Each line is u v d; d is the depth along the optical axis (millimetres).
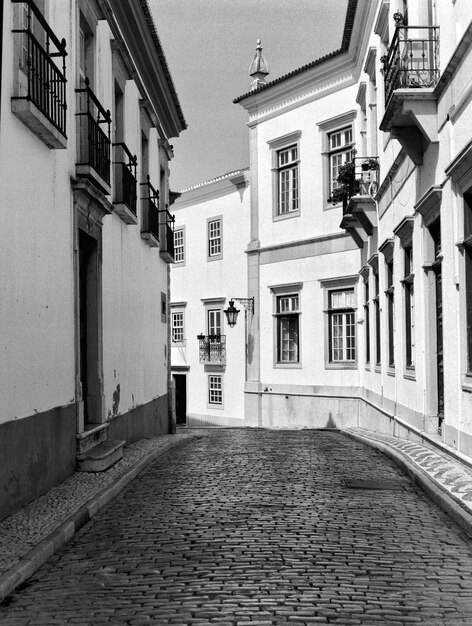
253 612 4406
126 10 12922
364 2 17531
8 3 7004
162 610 4473
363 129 19422
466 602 4609
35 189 7867
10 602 4750
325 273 22031
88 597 4781
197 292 29656
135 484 9047
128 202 12359
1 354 6734
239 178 27094
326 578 5070
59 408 8602
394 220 14547
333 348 21953
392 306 15836
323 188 22141
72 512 6996
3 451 6754
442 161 10195
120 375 12375
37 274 7883
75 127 9602
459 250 9281
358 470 9914
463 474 8531
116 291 12148
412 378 12844
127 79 13484
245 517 6965
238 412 26969
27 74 7234
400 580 5039
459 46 8789
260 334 24453
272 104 24000
